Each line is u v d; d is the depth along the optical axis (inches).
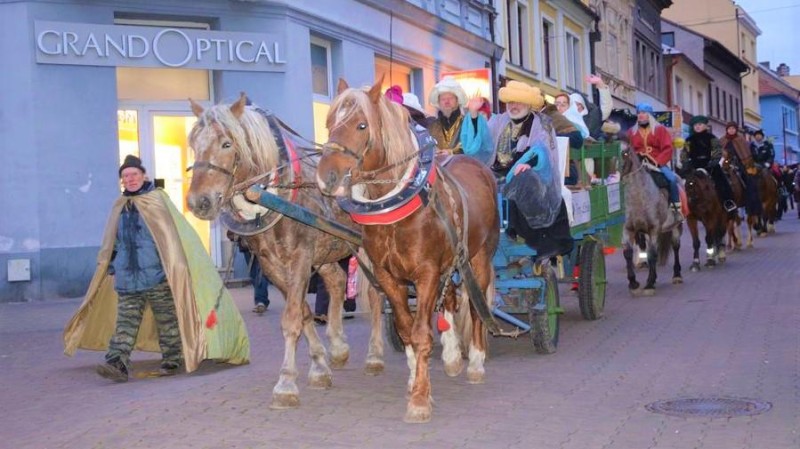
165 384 368.5
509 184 384.5
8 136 652.7
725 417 289.1
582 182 489.4
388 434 282.8
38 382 382.3
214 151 308.2
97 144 668.1
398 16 912.9
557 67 1411.2
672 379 346.0
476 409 309.3
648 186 581.6
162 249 377.4
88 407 332.8
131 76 693.9
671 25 2551.7
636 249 666.2
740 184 868.0
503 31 1198.3
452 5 1041.5
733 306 525.3
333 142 275.6
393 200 286.2
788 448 256.8
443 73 912.3
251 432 289.4
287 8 726.5
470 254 325.4
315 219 319.9
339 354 384.5
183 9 689.6
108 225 386.6
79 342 400.8
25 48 649.0
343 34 813.9
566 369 371.6
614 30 1761.8
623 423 287.6
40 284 651.5
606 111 609.0
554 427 285.4
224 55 700.7
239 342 396.2
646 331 454.9
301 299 326.0
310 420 302.0
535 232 394.6
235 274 711.7
